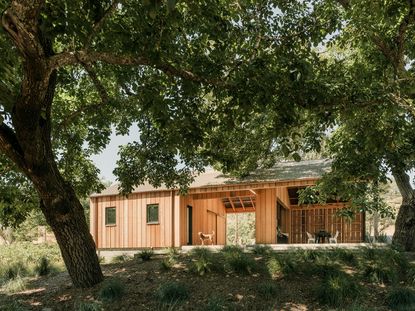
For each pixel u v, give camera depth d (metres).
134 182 13.27
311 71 7.08
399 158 11.14
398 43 9.73
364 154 11.07
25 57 5.63
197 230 21.69
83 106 11.06
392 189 37.03
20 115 6.89
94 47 7.69
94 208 21.41
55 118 11.70
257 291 9.30
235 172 16.11
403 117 8.89
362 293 9.16
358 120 8.92
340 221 21.16
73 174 13.34
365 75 9.31
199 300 8.88
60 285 10.25
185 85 7.65
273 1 9.68
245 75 7.16
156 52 7.04
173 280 9.94
